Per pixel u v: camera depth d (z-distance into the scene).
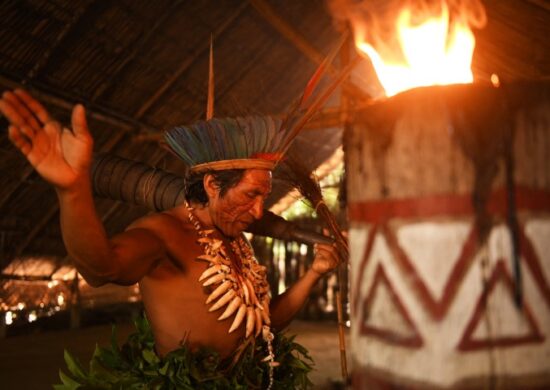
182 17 6.36
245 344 1.55
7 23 5.27
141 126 7.18
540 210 0.82
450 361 0.79
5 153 6.34
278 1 7.07
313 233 1.90
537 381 0.80
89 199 1.11
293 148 1.84
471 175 0.80
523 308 0.80
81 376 1.59
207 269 1.51
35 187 6.97
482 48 3.25
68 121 6.55
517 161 0.82
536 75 3.22
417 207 0.82
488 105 0.82
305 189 1.86
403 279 0.83
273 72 8.06
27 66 5.74
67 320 8.66
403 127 0.84
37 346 6.78
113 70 6.39
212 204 1.57
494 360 0.79
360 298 0.90
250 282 1.61
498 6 2.80
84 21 5.71
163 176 1.78
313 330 8.36
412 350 0.82
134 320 1.70
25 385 4.73
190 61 6.90
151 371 1.48
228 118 1.58
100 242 1.17
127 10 5.88
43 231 7.68
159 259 1.48
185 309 1.49
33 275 8.03
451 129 0.81
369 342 0.88
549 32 2.89
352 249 0.93
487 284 0.80
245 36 7.19
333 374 5.09
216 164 1.53
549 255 0.83
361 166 0.90
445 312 0.80
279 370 1.71
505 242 0.80
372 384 0.87
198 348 1.49
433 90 0.83
